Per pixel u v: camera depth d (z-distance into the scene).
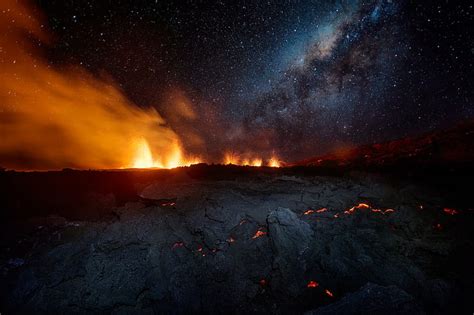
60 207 3.85
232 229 3.55
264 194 4.38
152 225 3.46
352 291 2.71
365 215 3.66
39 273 2.92
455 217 3.51
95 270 2.97
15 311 2.69
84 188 4.35
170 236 3.41
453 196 4.11
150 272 3.03
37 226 3.46
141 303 2.89
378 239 3.28
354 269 2.90
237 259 3.24
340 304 2.40
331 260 2.98
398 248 3.17
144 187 4.49
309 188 4.59
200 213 3.72
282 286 2.93
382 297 2.39
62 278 2.91
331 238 3.27
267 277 3.10
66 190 4.21
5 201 3.75
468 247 2.98
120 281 2.93
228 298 2.94
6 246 3.19
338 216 3.71
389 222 3.58
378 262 2.95
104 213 3.80
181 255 3.25
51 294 2.82
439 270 2.84
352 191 4.39
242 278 3.09
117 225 3.38
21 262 3.05
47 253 3.09
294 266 3.02
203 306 2.90
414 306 2.28
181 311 2.86
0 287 2.81
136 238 3.29
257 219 3.65
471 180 4.60
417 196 4.12
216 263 3.16
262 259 3.25
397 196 4.18
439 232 3.31
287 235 3.21
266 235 3.41
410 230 3.41
